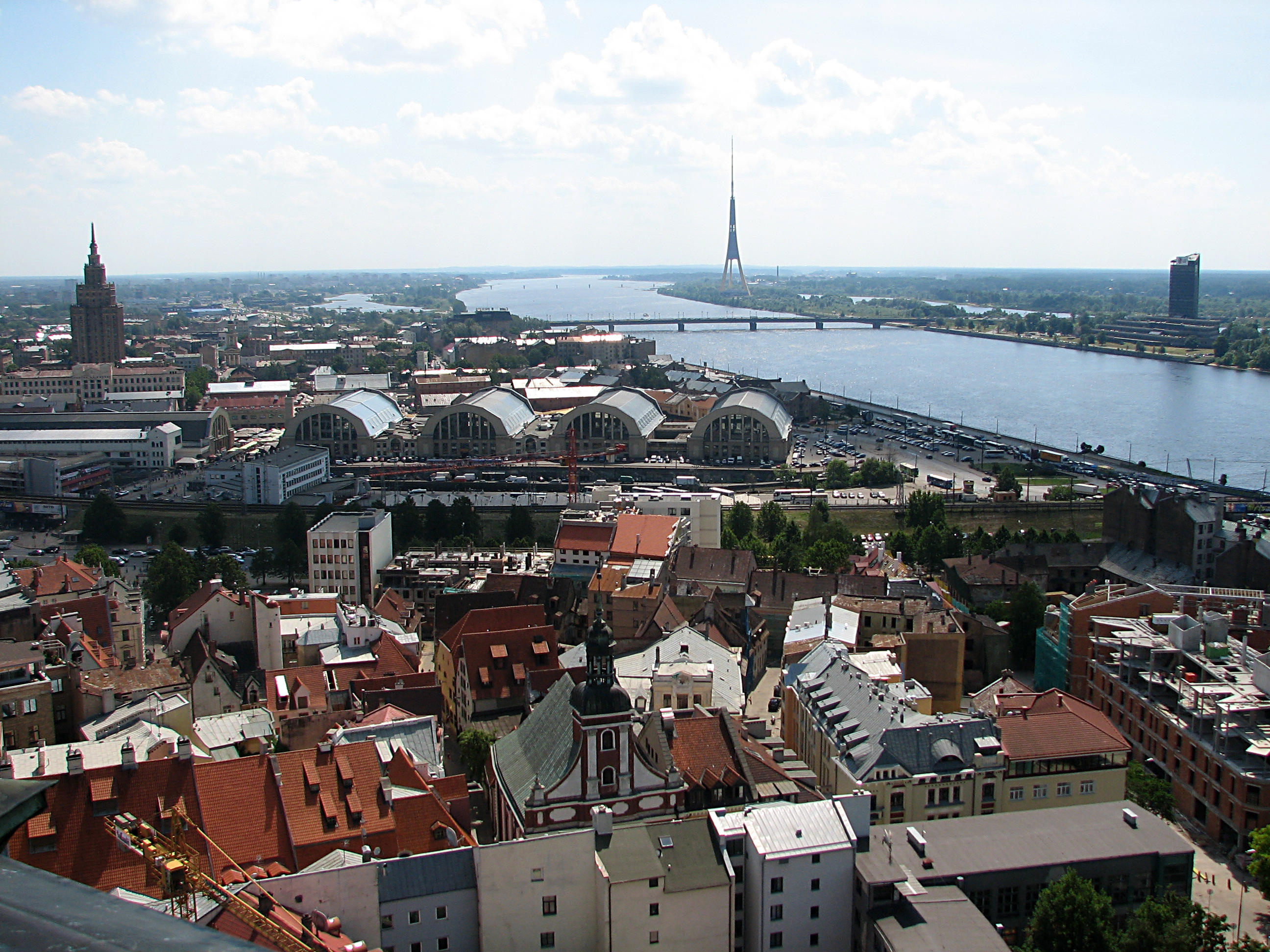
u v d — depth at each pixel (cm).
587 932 13112
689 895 12925
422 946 12688
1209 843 17850
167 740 15262
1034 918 12975
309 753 14612
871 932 12662
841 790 16800
